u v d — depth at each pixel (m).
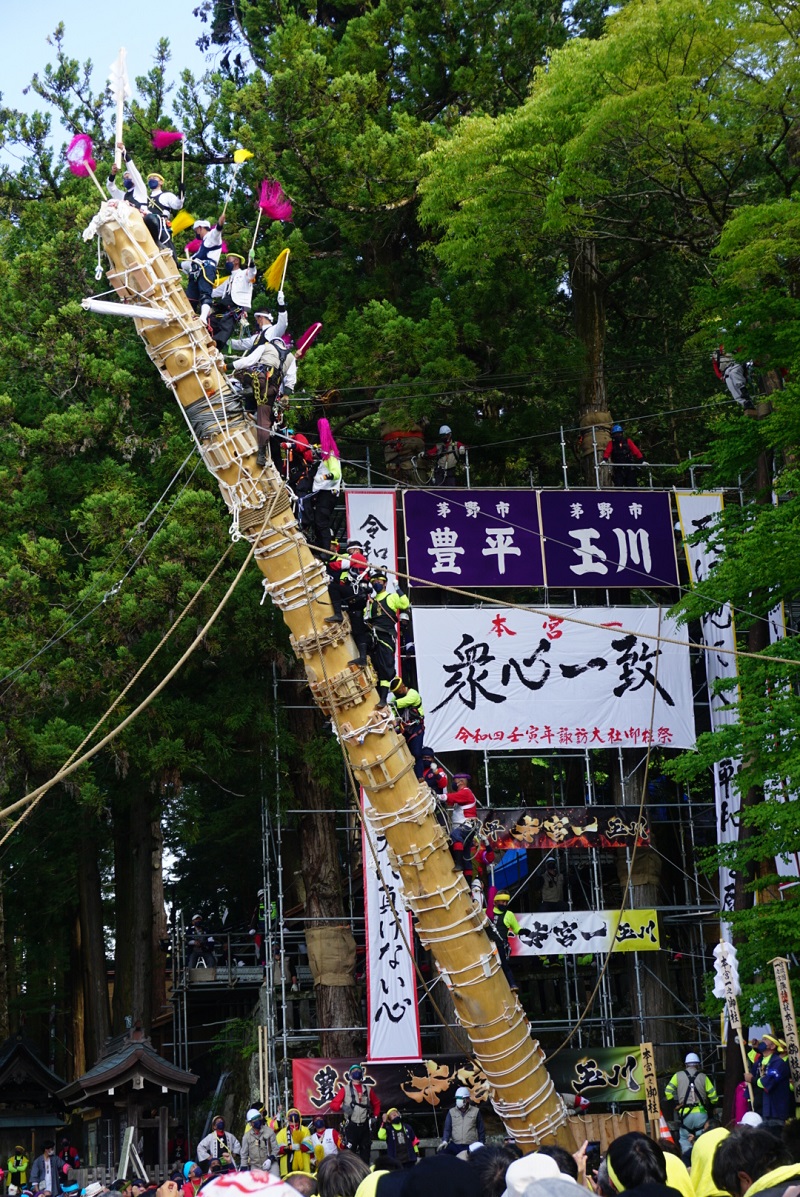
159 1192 8.74
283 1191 5.02
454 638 25.03
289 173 27.05
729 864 20.39
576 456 30.30
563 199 24.52
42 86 28.84
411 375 26.38
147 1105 20.89
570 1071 23.86
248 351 15.91
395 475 27.84
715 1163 6.36
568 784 32.66
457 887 16.20
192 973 29.94
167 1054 34.03
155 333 15.33
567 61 23.53
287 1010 27.89
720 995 18.45
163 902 37.59
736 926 19.33
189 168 28.02
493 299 27.09
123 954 30.58
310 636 15.63
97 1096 20.89
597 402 29.30
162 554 24.42
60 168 28.98
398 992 23.36
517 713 24.91
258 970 30.14
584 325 29.53
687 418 32.50
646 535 26.34
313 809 27.36
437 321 26.27
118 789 28.88
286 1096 23.72
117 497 24.97
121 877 31.06
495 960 16.34
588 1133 17.58
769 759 19.86
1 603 24.19
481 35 28.48
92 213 26.94
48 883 33.19
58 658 24.36
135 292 15.28
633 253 29.67
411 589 25.55
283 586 15.59
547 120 23.53
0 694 23.88
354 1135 21.89
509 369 27.11
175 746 24.66
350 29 28.17
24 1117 23.59
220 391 15.42
